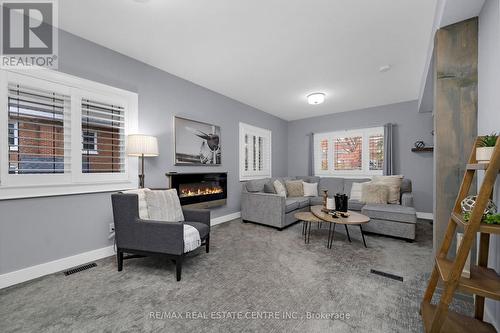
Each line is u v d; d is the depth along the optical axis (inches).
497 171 39.1
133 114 110.6
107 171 101.6
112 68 103.3
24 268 78.4
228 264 90.6
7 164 75.3
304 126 238.8
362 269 85.9
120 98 105.9
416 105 177.6
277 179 198.5
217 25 85.7
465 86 69.4
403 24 84.0
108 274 82.4
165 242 79.3
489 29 58.6
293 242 117.9
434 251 74.9
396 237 124.3
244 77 134.6
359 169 205.6
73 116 90.7
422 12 77.4
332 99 176.2
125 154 107.2
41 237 82.7
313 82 141.9
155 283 75.6
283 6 75.2
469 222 40.9
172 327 54.6
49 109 85.1
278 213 142.9
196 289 71.9
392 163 184.1
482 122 63.4
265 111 212.5
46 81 83.7
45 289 72.1
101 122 100.5
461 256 41.7
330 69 123.3
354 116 206.8
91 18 81.7
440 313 43.2
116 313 59.9
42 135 83.7
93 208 96.7
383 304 63.7
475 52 68.0
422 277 79.5
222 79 137.9
